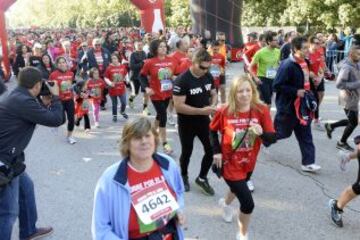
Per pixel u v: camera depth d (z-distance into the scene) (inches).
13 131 154.2
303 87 248.7
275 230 193.8
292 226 197.3
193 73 218.8
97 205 105.7
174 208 111.4
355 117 293.9
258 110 168.7
